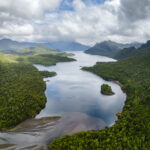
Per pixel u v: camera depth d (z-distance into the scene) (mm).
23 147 83625
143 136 82688
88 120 116938
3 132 96062
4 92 147625
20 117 108812
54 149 78875
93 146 76625
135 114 109312
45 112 129500
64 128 103875
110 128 93500
